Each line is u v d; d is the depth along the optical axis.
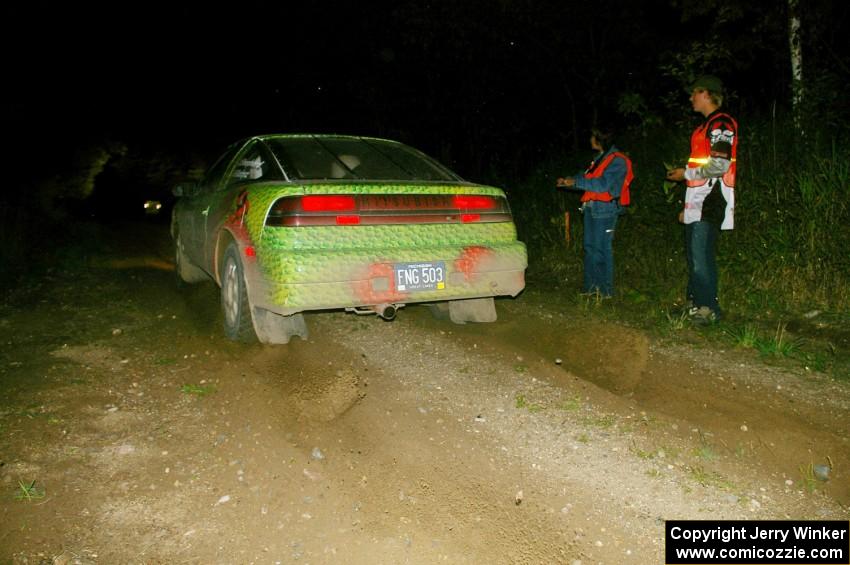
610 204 6.93
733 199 5.88
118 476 3.44
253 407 4.18
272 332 4.95
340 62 17.03
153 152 30.27
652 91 12.65
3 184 16.00
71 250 10.97
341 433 3.90
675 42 12.01
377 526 3.04
